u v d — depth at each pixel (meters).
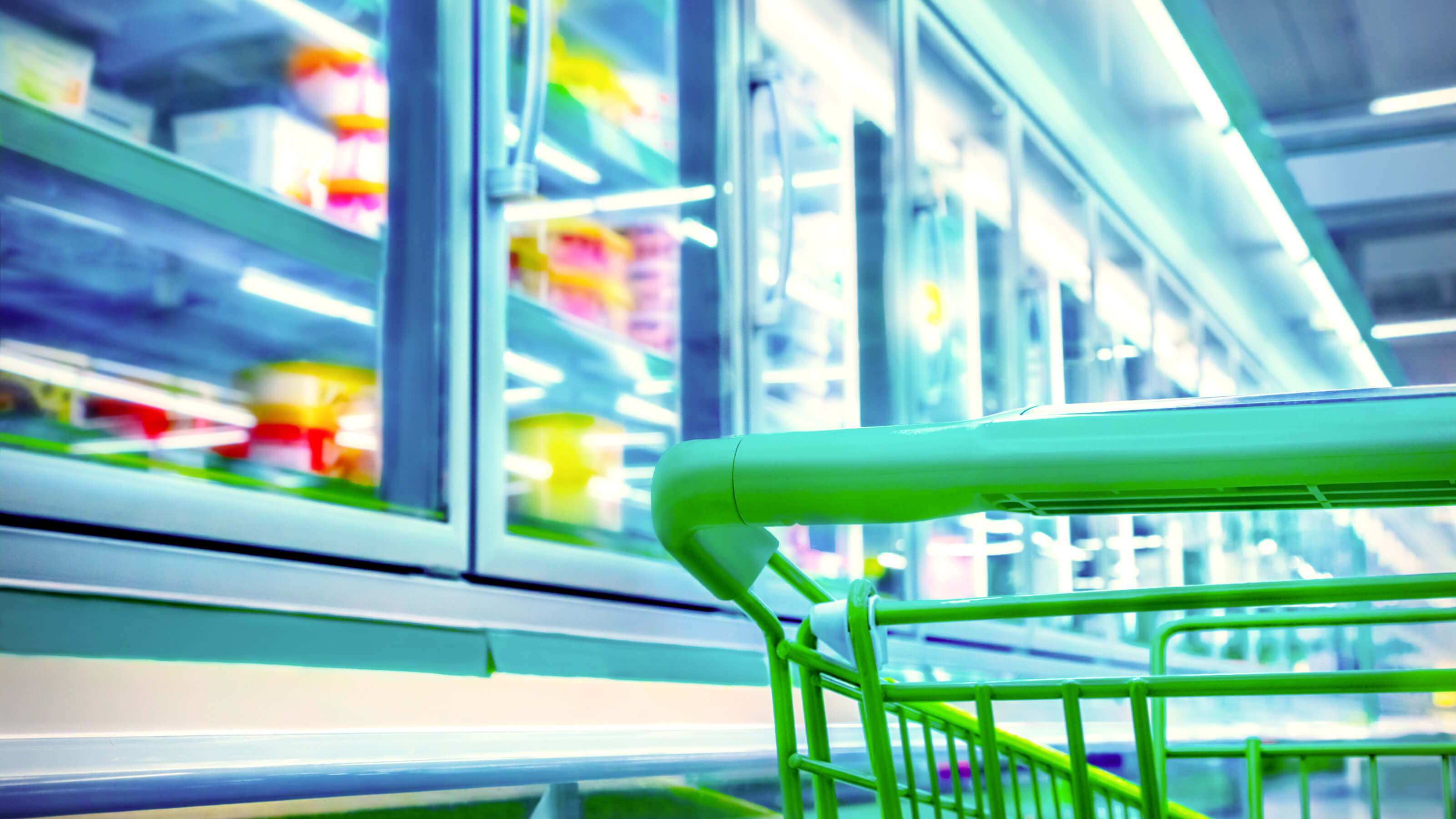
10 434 1.08
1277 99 5.50
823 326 2.52
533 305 1.53
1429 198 6.36
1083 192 4.07
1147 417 0.53
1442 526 7.00
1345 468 0.49
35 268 1.12
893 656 2.22
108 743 0.84
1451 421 0.48
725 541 0.64
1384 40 4.92
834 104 2.52
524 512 1.63
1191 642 4.66
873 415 2.50
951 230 3.18
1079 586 3.81
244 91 1.38
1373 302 7.53
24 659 0.84
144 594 0.94
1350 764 2.84
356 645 1.10
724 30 2.02
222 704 0.98
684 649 1.61
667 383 1.90
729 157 2.01
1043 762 1.06
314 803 0.83
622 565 1.59
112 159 1.05
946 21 2.99
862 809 1.46
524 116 1.42
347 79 1.45
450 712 1.20
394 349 1.34
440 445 1.33
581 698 1.38
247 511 1.07
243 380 1.32
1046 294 3.96
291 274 1.32
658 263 1.96
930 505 0.55
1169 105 4.40
